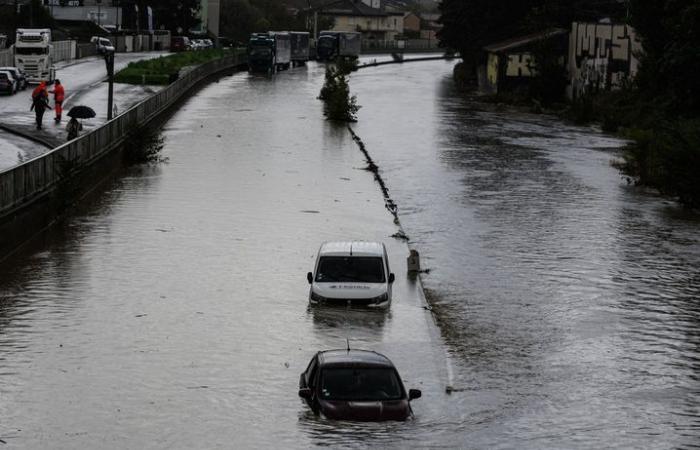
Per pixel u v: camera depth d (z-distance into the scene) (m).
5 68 117.25
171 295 45.50
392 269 51.78
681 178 69.44
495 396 33.84
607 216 67.06
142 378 34.59
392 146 100.31
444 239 59.12
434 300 46.47
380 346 39.12
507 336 41.25
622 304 46.28
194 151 92.00
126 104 110.50
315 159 89.62
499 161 91.81
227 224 61.16
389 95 165.25
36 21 194.50
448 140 106.81
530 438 29.56
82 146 69.56
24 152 74.81
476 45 186.88
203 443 28.56
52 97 113.19
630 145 96.81
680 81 109.00
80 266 50.19
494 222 64.19
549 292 48.09
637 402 33.62
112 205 66.06
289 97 148.38
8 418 30.58
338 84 136.88
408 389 34.25
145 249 54.16
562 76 152.38
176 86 126.94
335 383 29.94
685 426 31.25
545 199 72.75
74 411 31.30
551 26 165.00
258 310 43.56
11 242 52.69
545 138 111.44
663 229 63.31
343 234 59.41
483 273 51.41
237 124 113.69
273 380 34.66
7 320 41.03
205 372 35.41
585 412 32.38
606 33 141.12
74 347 37.88
